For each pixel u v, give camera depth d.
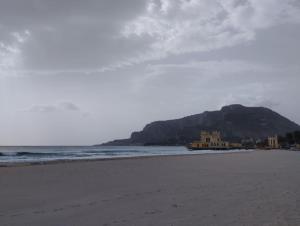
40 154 104.50
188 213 11.89
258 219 10.69
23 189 18.64
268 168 35.41
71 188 19.14
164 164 43.28
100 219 11.15
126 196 16.14
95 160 53.41
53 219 11.21
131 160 53.78
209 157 68.62
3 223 10.70
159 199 15.14
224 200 14.59
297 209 12.27
